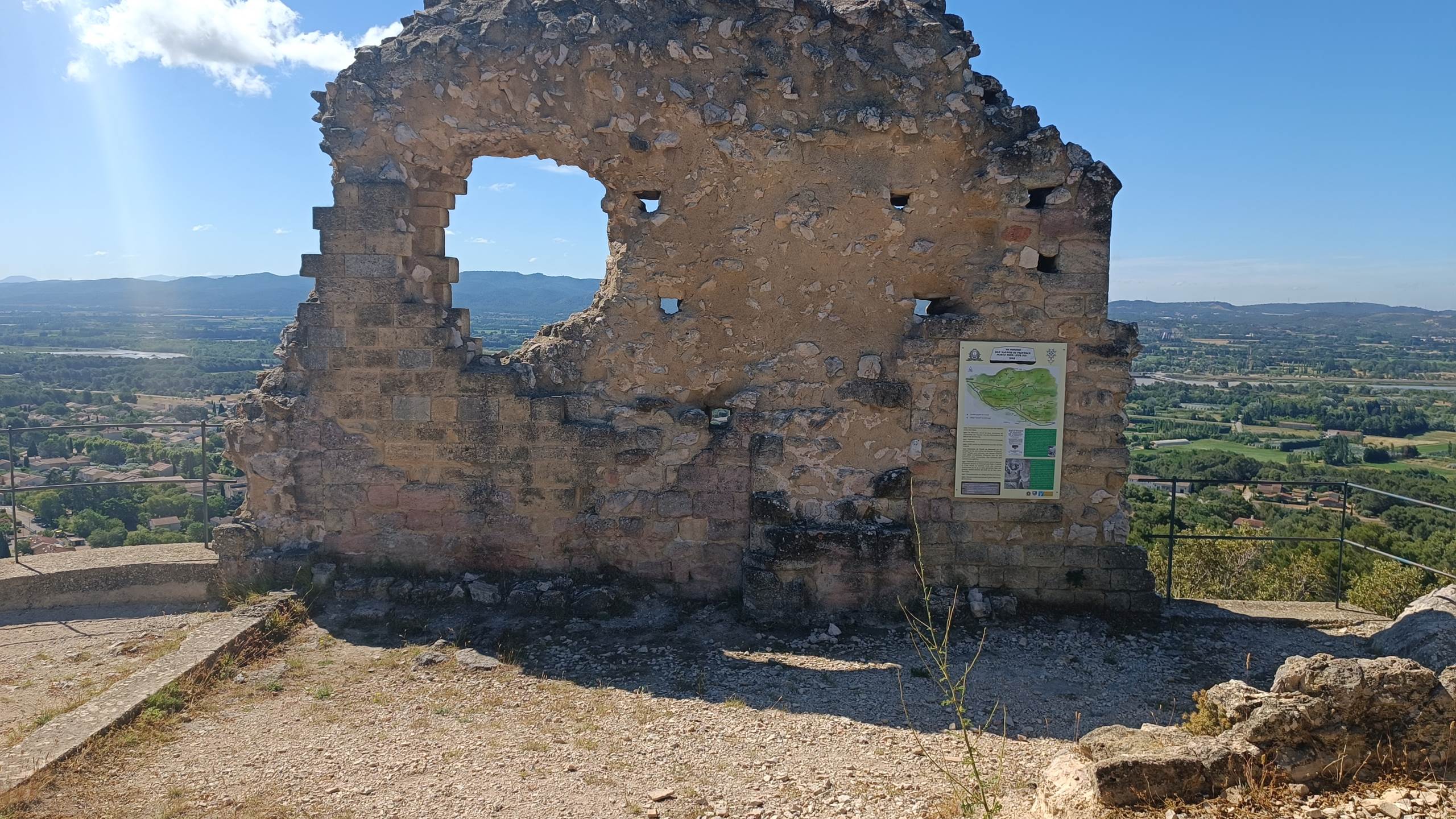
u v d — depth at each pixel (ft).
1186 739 14.02
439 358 27.12
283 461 27.37
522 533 27.55
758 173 26.61
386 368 27.17
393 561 27.66
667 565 27.50
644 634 24.91
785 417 26.66
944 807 15.07
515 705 20.06
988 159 26.32
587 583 27.30
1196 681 22.45
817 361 26.91
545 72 26.81
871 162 26.61
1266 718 13.88
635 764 17.10
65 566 26.73
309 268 26.96
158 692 19.21
